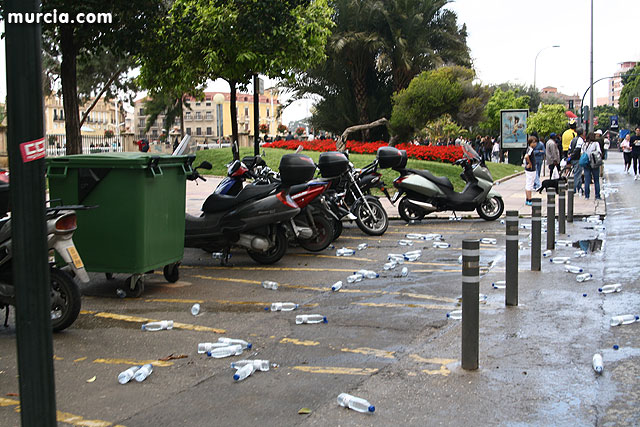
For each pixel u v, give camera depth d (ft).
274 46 44.78
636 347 18.25
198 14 44.14
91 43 39.22
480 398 14.80
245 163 34.68
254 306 23.65
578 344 18.63
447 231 42.22
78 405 14.70
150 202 24.31
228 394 15.26
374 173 40.81
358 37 110.42
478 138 153.48
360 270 29.35
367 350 18.40
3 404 14.87
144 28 39.37
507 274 22.91
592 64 121.80
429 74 103.45
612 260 31.30
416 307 23.17
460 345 18.69
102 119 310.45
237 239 29.89
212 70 46.57
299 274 29.30
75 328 20.88
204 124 384.27
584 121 124.06
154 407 14.56
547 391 15.17
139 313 22.76
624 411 13.99
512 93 217.56
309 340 19.45
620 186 79.00
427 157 90.99
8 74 9.86
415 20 111.14
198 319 21.93
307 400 14.84
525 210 51.96
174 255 26.27
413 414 14.01
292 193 31.99
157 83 49.83
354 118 123.03
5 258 20.04
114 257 24.07
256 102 47.65
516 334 19.66
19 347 10.16
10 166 9.98
